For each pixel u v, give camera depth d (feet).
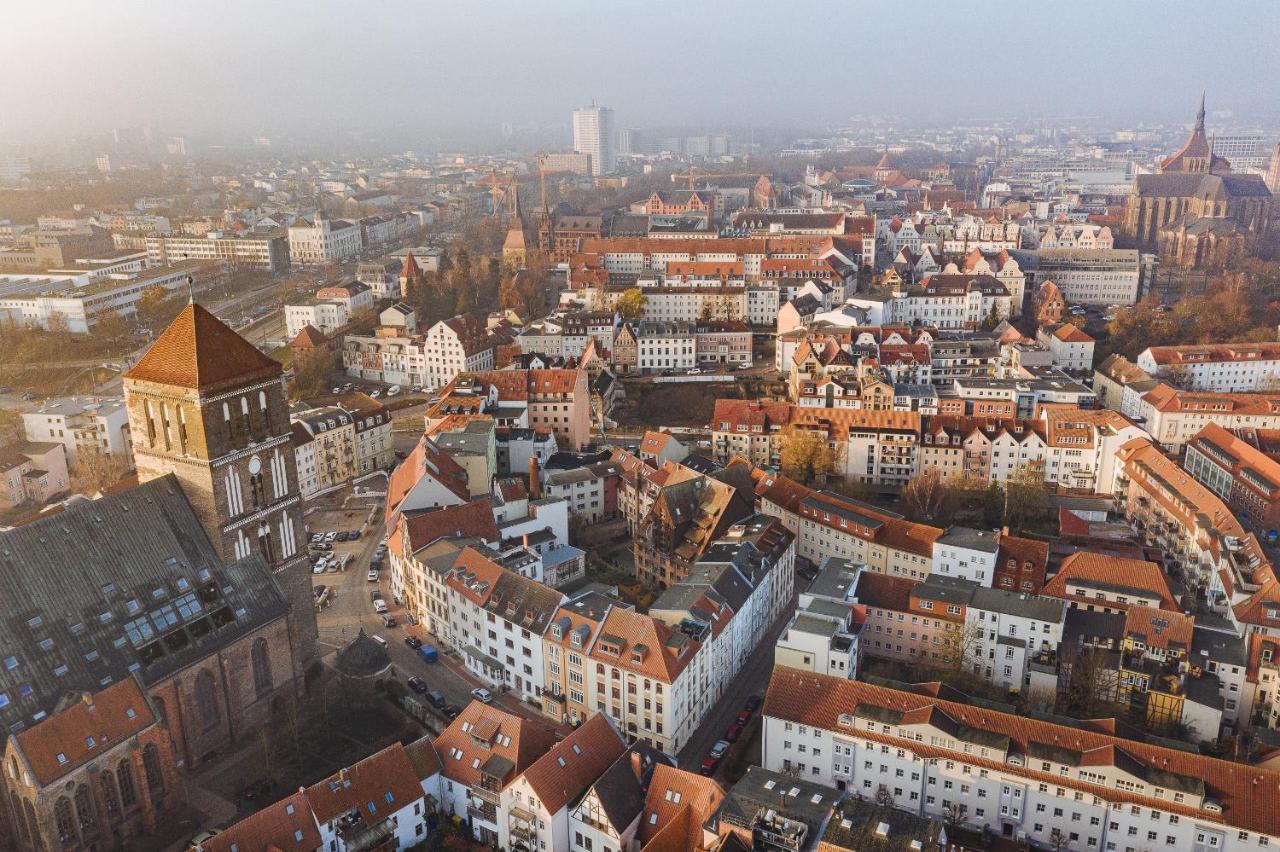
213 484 476.54
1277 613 565.94
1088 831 427.74
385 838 409.69
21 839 402.31
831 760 472.03
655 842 389.39
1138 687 533.14
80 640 428.56
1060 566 640.58
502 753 434.71
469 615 568.82
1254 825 396.16
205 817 432.66
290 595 528.63
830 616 540.11
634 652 496.64
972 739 442.09
